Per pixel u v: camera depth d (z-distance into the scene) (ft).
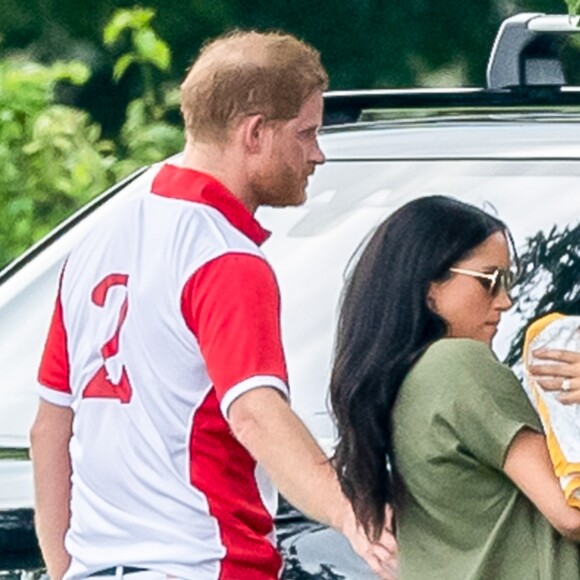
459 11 130.62
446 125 52.24
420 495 38.96
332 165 51.34
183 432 40.19
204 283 40.04
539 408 38.73
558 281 48.42
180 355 40.27
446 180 50.65
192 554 40.06
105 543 40.75
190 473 40.19
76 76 88.17
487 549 38.52
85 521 41.04
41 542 43.50
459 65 130.93
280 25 129.29
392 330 39.29
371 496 39.22
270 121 40.93
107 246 41.29
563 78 58.70
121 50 123.44
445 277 39.40
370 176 51.11
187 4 126.62
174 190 41.11
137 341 40.60
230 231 40.60
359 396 39.27
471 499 38.68
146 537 40.34
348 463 39.37
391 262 39.47
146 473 40.42
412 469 38.96
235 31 42.42
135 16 97.71
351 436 39.37
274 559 40.81
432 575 38.86
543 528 38.60
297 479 39.27
